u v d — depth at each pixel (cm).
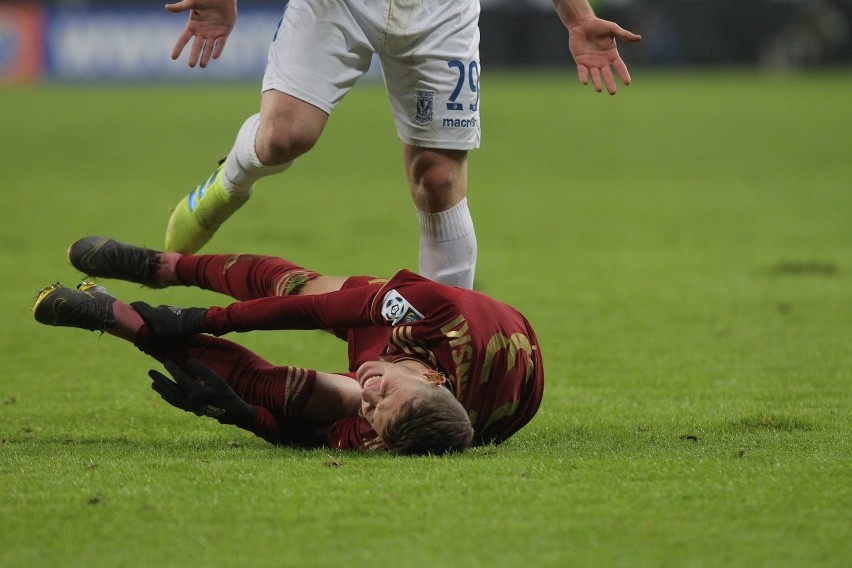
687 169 6431
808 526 1112
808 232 4300
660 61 13500
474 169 6488
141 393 1948
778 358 2244
